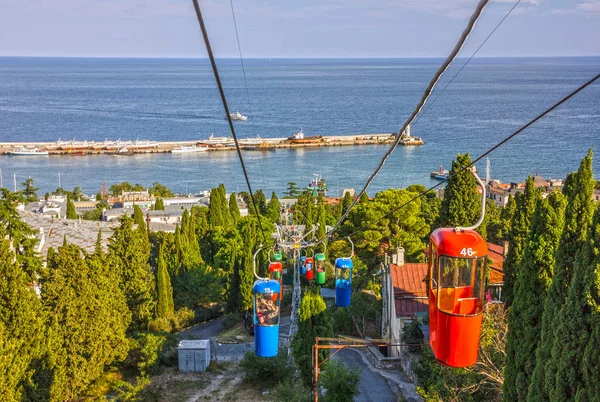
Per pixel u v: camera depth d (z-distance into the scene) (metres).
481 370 34.03
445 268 15.26
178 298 68.81
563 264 25.47
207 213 106.62
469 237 15.38
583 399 21.67
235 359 55.94
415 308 50.75
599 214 22.95
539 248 28.11
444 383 35.59
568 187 30.17
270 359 48.34
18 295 35.88
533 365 27.34
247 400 46.09
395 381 47.06
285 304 71.19
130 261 57.75
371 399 44.22
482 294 15.34
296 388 43.28
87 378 43.03
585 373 21.62
